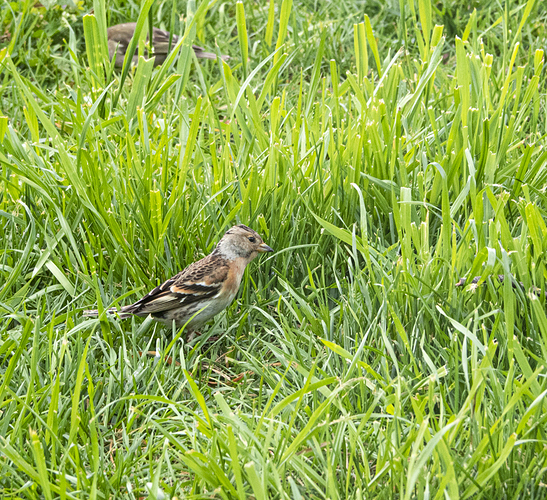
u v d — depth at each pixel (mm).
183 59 7754
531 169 6438
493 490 3969
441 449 3805
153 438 4703
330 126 6762
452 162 6371
